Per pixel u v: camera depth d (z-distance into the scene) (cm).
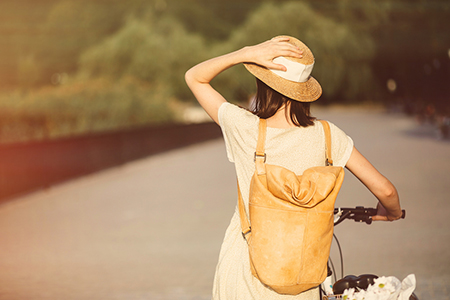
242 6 8712
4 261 659
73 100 2856
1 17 10138
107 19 9144
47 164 1409
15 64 9944
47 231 842
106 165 1803
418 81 9894
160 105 3184
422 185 1192
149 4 8325
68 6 9519
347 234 739
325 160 203
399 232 741
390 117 5891
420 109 4688
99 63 5903
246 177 202
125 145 1973
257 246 188
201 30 8294
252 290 199
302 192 183
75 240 770
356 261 601
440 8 9312
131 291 527
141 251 693
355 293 228
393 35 9344
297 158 198
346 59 7525
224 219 891
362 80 7912
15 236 810
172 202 1089
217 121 211
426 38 9338
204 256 658
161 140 2358
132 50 5853
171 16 7931
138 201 1120
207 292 519
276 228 185
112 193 1250
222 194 1173
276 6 7369
